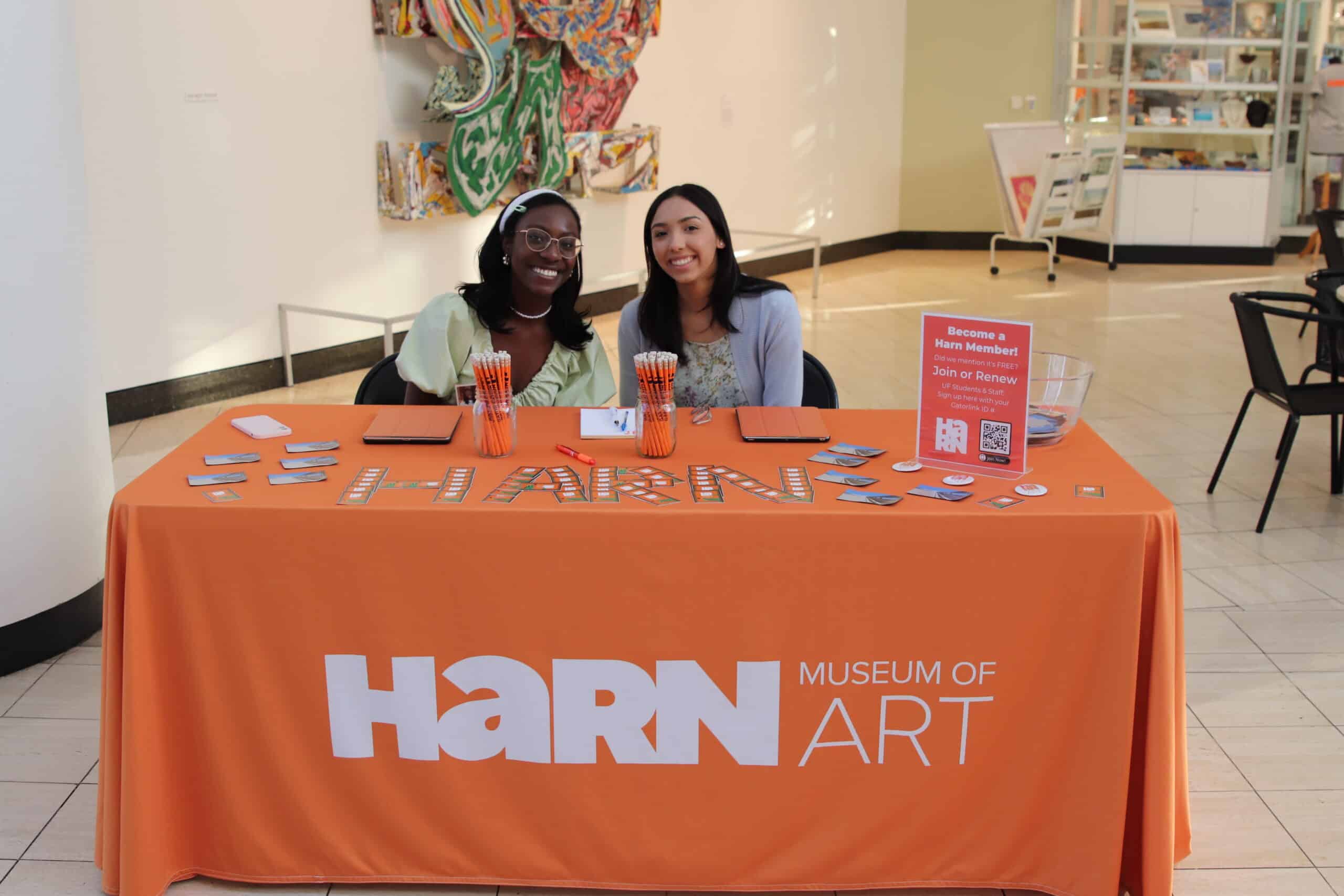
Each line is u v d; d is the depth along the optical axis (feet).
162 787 7.22
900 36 36.55
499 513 6.83
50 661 10.63
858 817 7.29
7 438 10.06
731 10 30.01
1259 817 8.35
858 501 6.98
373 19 21.47
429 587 6.97
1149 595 6.89
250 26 19.43
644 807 7.32
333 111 21.04
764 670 7.05
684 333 9.84
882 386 21.07
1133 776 7.17
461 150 21.98
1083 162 31.55
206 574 6.97
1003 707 7.07
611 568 6.89
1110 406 19.49
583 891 7.54
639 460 7.86
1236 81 33.27
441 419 8.64
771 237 32.42
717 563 6.86
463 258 24.21
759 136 31.81
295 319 21.01
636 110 27.58
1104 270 33.88
